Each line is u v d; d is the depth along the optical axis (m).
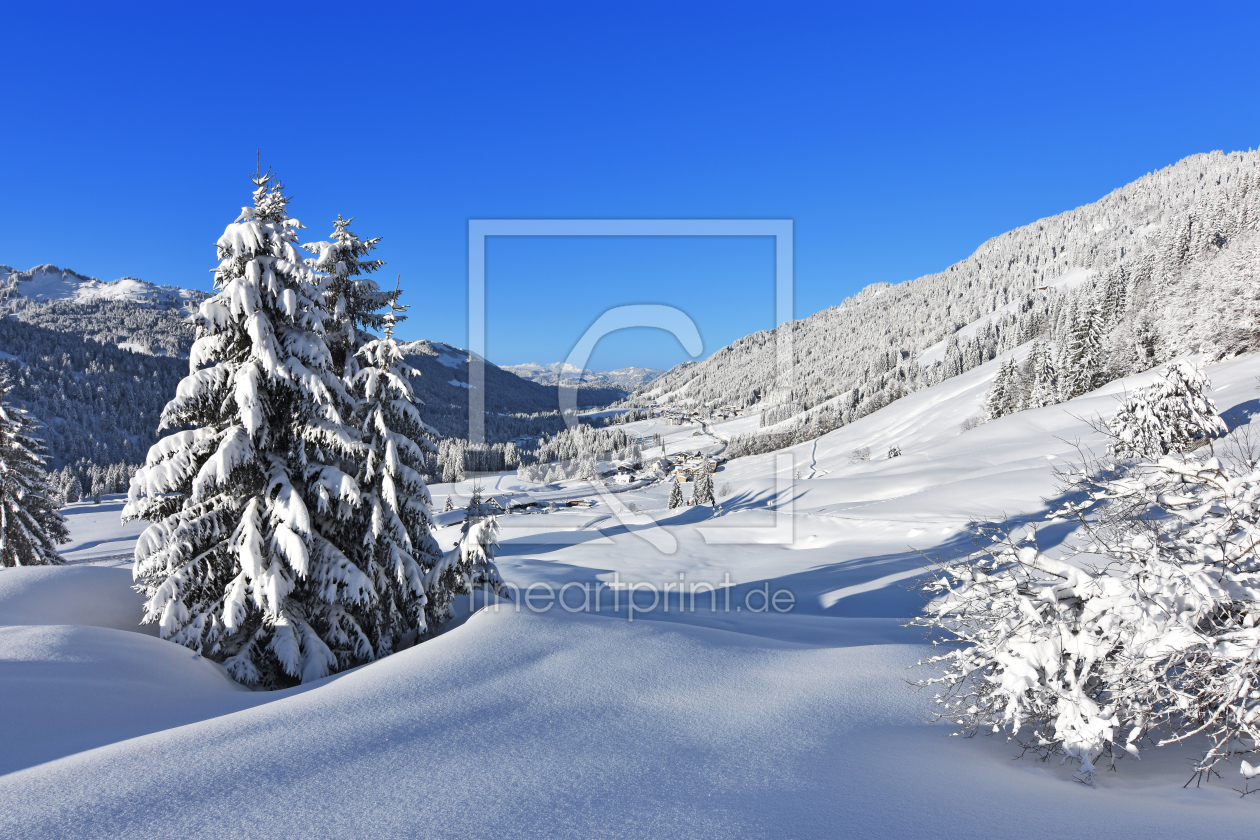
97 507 101.75
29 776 4.46
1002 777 4.66
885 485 42.34
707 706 6.28
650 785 4.40
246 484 10.82
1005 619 5.26
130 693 7.36
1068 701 4.75
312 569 10.70
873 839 3.52
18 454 25.64
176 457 10.12
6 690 6.48
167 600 10.12
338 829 3.71
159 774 4.48
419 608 11.48
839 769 4.76
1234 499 4.84
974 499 30.66
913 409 97.12
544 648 7.75
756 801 4.12
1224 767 4.70
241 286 10.09
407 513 12.23
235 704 7.52
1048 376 71.81
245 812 3.94
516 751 5.01
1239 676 4.14
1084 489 6.20
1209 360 51.34
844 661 7.96
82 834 3.66
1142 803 4.04
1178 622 4.34
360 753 4.90
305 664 10.07
